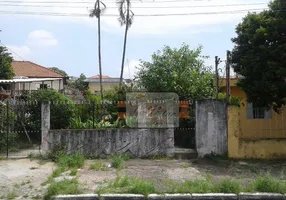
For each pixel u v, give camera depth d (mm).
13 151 10961
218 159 10164
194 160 10352
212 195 6711
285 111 12891
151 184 7055
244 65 10922
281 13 10445
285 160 10469
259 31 10477
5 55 23766
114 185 7211
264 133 13055
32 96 13258
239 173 8773
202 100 10695
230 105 10672
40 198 6695
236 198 6711
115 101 12953
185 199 6645
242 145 10633
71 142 10633
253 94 10797
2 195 6832
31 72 32250
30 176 8367
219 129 10680
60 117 12352
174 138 11586
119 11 27656
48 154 10453
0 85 23766
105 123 11758
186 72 13836
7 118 10883
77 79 49844
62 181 7379
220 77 14461
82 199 6562
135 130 10789
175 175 8438
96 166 9203
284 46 9977
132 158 10695
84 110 12625
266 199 6707
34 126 12234
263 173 8758
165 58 14453
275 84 10000
